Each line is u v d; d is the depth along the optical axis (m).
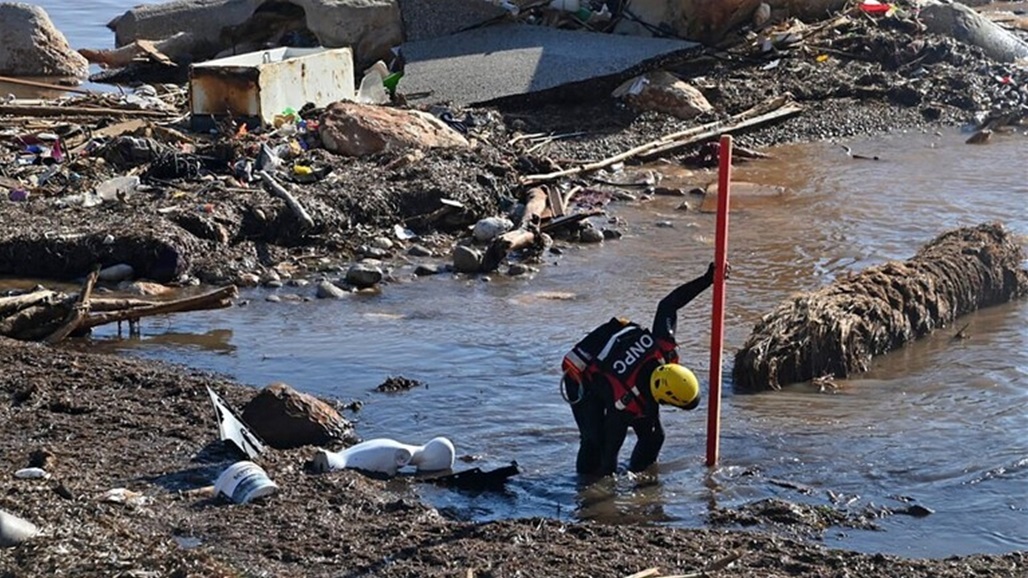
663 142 21.61
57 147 19.06
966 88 25.16
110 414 10.53
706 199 19.05
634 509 9.20
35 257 15.11
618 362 9.58
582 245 16.86
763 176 20.47
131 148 18.70
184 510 8.73
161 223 15.60
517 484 9.63
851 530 8.82
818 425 10.77
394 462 9.81
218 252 15.65
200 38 28.52
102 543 7.59
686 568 7.93
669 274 15.60
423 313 14.14
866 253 16.39
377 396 11.57
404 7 25.89
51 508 8.27
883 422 10.84
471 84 23.38
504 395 11.61
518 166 19.48
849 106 24.28
